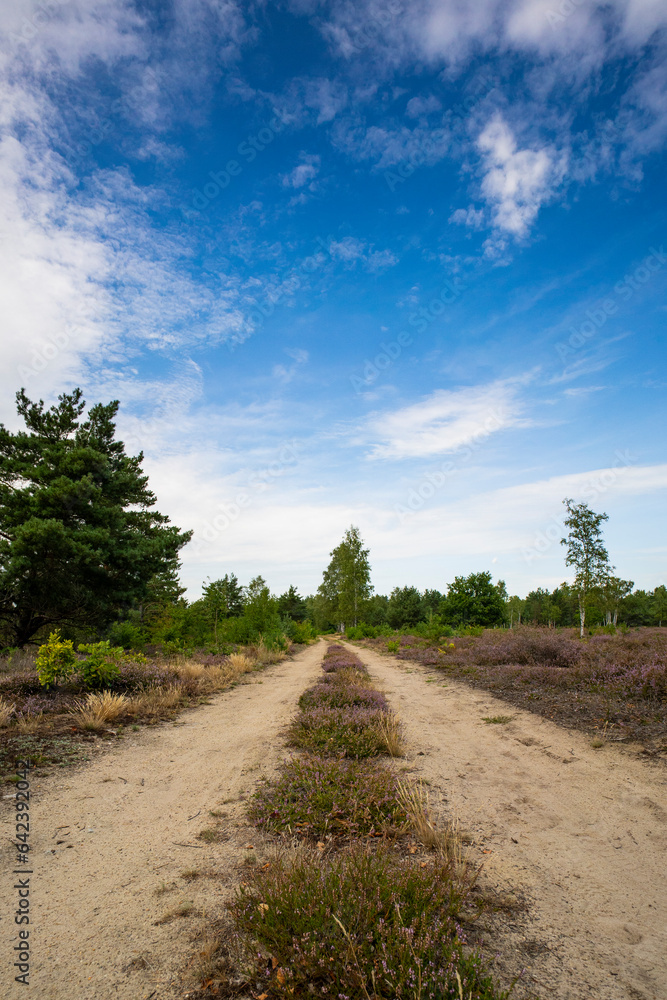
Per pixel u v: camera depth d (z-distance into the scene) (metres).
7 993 2.28
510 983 2.30
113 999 2.24
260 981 2.35
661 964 2.48
